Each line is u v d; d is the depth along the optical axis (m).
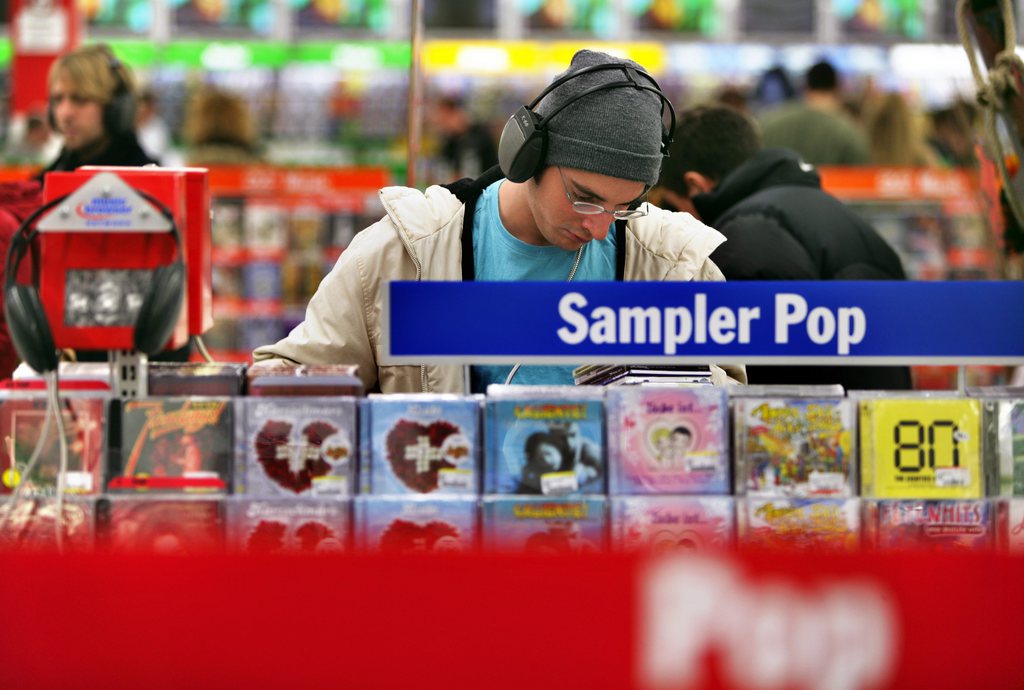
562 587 3.68
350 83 21.91
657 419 4.45
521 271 5.95
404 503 4.39
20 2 14.91
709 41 22.56
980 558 3.72
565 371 5.98
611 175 5.29
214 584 3.68
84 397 4.43
